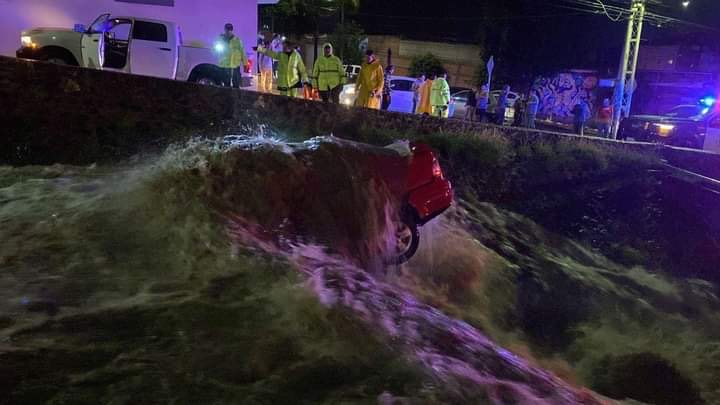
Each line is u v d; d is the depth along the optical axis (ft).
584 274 24.97
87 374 7.59
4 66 22.79
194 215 13.25
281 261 11.95
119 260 11.28
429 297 16.17
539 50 111.96
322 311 9.97
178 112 27.27
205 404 7.21
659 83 105.91
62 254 11.37
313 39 147.54
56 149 23.50
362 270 13.62
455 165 30.86
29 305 9.29
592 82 108.88
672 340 19.65
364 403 7.60
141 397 7.21
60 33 40.50
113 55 42.88
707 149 58.29
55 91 23.95
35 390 7.13
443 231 20.92
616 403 10.87
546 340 17.12
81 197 14.99
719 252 31.48
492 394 8.59
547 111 115.34
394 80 76.28
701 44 102.99
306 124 31.04
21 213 13.64
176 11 56.59
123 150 24.84
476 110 70.74
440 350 9.80
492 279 19.56
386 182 16.19
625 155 39.37
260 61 56.59
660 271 30.04
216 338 8.79
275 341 8.89
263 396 7.52
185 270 11.05
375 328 9.83
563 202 34.19
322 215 14.83
